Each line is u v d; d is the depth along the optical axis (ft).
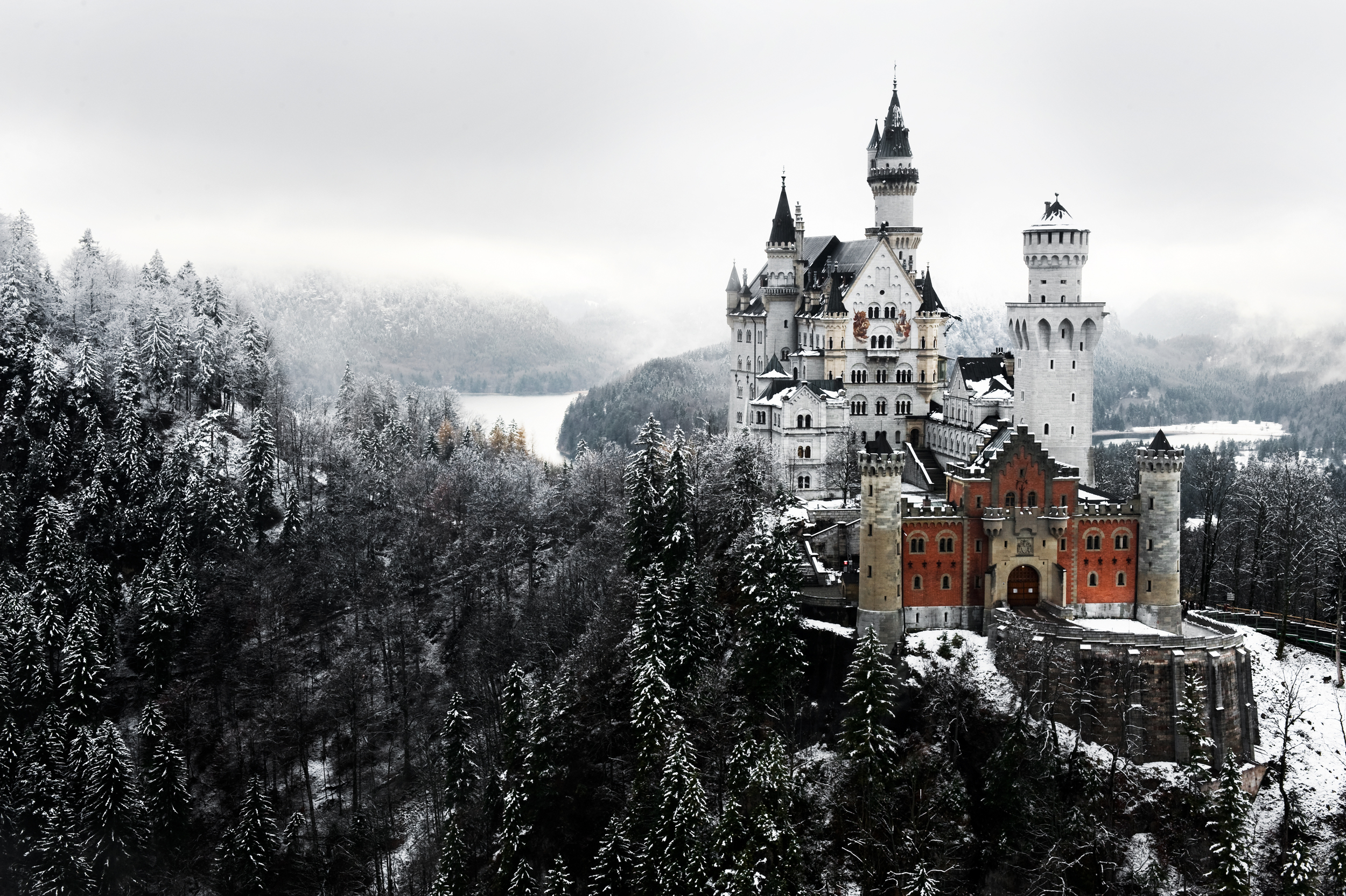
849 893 406.21
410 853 515.09
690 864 385.50
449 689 607.37
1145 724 434.30
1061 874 386.52
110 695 603.26
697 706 460.55
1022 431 485.56
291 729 583.99
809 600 504.43
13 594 610.65
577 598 608.19
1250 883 401.90
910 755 437.17
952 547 490.08
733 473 575.79
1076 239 612.29
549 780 458.91
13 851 509.35
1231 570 620.49
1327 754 451.12
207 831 541.34
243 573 648.79
